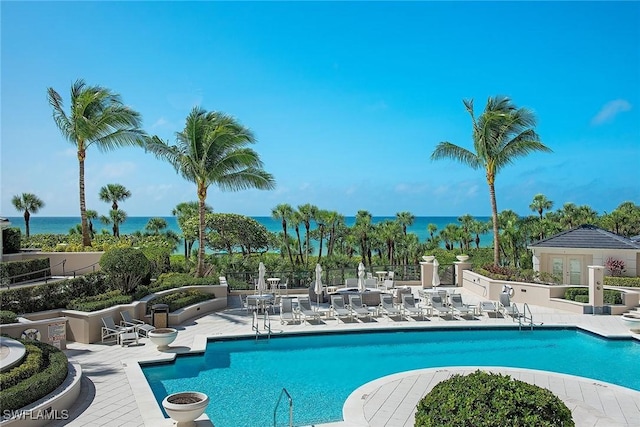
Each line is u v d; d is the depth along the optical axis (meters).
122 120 25.56
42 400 9.39
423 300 24.11
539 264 27.81
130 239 31.80
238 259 36.00
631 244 25.05
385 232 48.47
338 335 17.77
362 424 9.56
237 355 15.30
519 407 6.20
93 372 12.48
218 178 25.56
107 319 15.73
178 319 18.70
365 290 23.52
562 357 15.27
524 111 28.17
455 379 6.89
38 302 15.87
